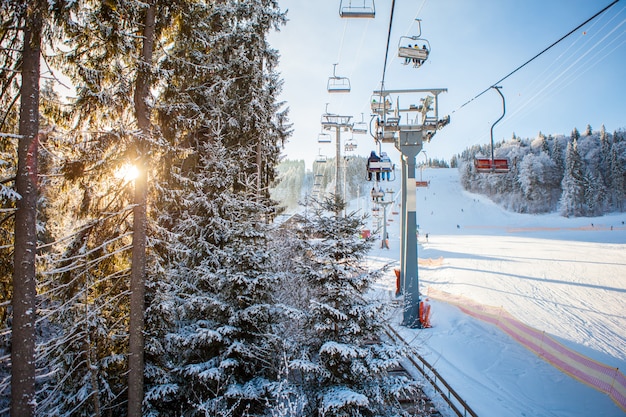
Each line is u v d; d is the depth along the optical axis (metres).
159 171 9.59
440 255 43.34
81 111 7.93
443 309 18.75
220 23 13.39
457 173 161.38
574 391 10.71
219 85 12.41
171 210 11.32
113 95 7.99
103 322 8.51
